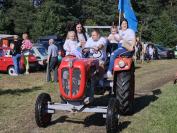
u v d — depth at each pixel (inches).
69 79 316.5
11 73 807.7
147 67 995.3
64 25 1913.1
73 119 367.9
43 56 879.1
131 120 361.4
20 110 404.8
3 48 824.3
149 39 2272.4
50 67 649.6
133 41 378.6
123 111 371.6
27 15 2222.0
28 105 430.9
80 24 381.1
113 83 365.7
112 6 2331.4
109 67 368.8
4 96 490.0
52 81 657.0
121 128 334.0
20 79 692.1
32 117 374.3
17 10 2246.6
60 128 337.1
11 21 2210.9
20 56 804.0
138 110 403.2
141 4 2476.6
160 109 402.0
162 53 1467.8
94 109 316.8
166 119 354.0
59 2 2204.7
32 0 2327.8
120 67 363.3
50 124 349.4
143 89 557.6
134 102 446.3
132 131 324.2
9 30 2202.3
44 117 333.7
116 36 388.5
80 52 359.3
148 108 410.6
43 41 1049.5
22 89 557.3
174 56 1545.3
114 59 370.6
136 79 689.6
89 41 364.5
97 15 2289.6
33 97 481.4
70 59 323.0
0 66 811.4
